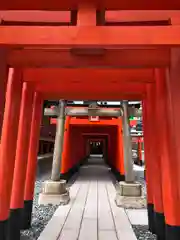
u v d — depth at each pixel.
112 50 3.92
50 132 29.56
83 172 23.58
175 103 3.57
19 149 5.84
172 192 4.19
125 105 10.89
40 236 6.11
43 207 9.55
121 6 2.70
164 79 4.56
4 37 2.55
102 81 5.34
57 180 10.69
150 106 5.95
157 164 5.83
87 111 13.16
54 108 11.71
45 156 27.59
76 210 9.06
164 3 2.64
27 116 5.90
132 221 7.60
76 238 5.99
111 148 24.91
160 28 2.56
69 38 2.56
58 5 2.69
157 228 5.74
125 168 10.45
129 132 10.72
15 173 5.77
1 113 3.47
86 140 41.00
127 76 5.34
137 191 9.82
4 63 3.62
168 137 4.34
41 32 2.57
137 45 2.57
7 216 4.36
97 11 2.83
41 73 5.36
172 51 3.77
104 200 10.93
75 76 5.36
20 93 4.90
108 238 6.01
